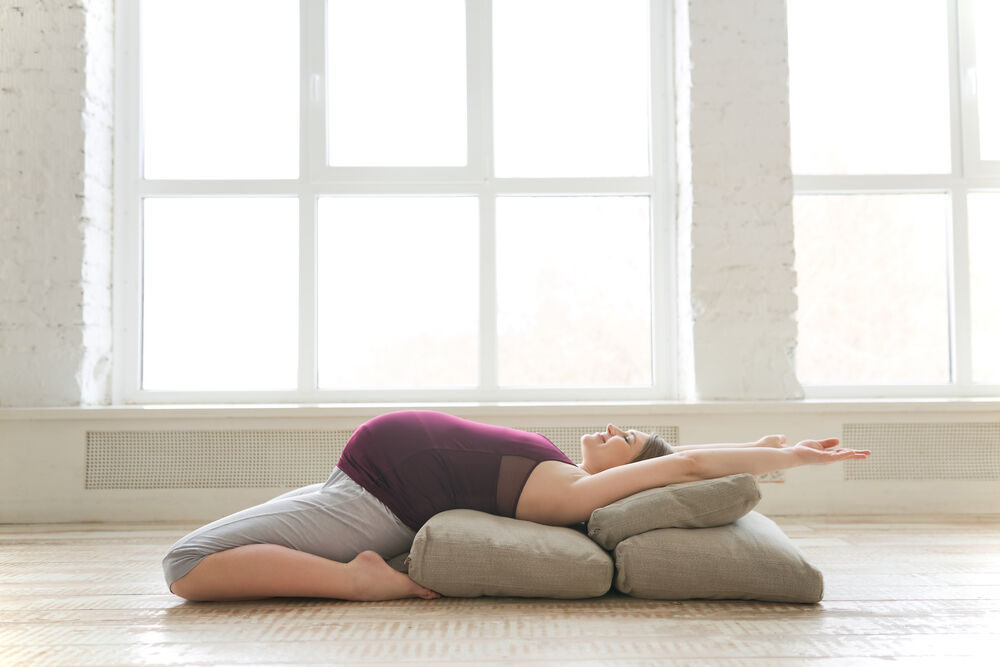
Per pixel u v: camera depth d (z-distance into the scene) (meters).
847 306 3.78
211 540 1.95
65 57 3.46
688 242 3.56
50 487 3.29
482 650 1.58
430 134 3.84
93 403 3.53
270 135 3.82
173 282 3.79
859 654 1.56
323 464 3.34
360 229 3.82
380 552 2.11
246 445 3.34
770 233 3.50
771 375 3.48
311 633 1.70
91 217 3.51
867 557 2.49
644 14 3.86
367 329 3.80
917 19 3.84
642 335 3.81
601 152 3.86
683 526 2.00
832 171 3.81
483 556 1.92
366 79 3.85
